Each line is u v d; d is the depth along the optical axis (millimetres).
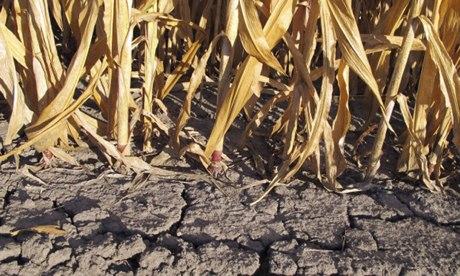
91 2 1233
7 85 1309
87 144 1429
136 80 1664
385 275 1208
